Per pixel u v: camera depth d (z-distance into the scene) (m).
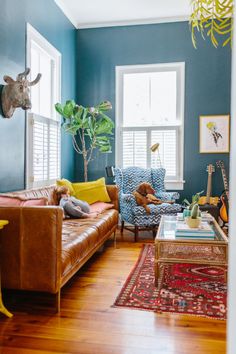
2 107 2.94
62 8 4.59
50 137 4.12
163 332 1.87
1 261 2.18
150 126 5.23
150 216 4.23
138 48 5.20
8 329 1.91
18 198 2.46
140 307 2.20
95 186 4.16
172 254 2.74
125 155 5.29
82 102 5.33
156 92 5.22
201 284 2.64
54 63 4.42
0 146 2.93
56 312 2.13
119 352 1.67
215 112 5.03
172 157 5.19
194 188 5.11
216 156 5.05
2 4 2.96
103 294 2.44
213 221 3.25
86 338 1.81
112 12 4.84
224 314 2.10
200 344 1.74
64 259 2.22
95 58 5.30
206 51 5.02
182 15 4.98
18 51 3.27
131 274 2.88
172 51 5.11
